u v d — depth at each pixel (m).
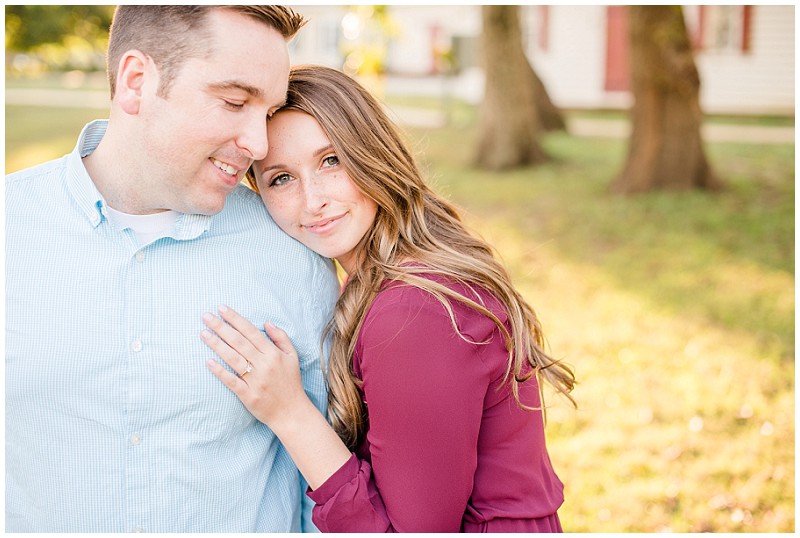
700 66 16.56
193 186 1.69
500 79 10.69
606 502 3.48
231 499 1.79
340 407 1.90
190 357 1.72
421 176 2.03
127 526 1.72
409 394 1.66
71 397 1.69
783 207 8.12
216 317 1.73
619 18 17.30
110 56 1.69
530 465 1.86
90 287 1.70
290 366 1.77
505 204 8.79
